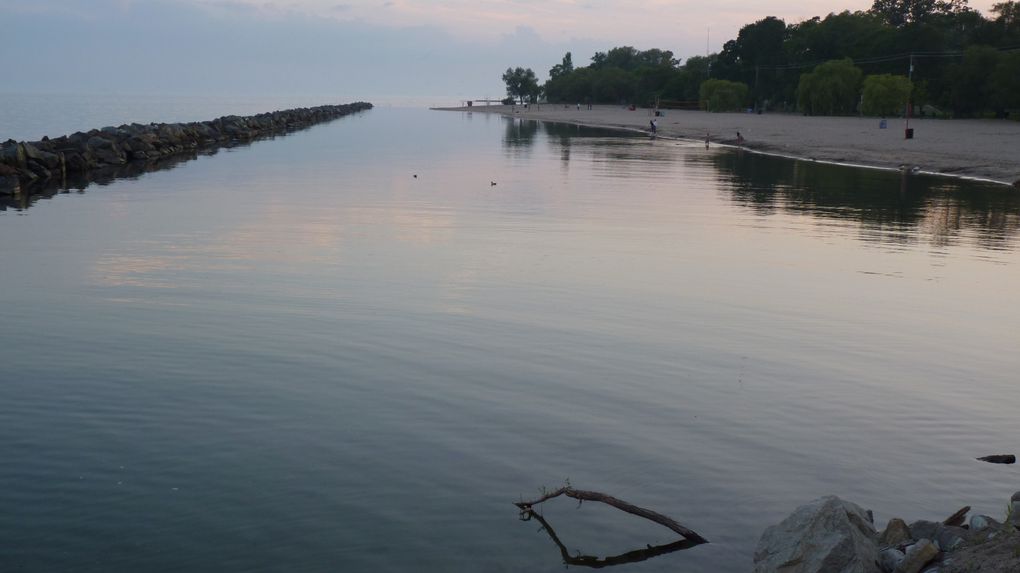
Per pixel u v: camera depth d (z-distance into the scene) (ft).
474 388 35.29
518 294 51.34
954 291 54.65
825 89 440.86
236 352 39.58
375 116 471.21
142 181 117.50
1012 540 20.38
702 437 30.81
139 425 31.17
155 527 24.20
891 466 28.73
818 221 86.02
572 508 25.64
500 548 23.49
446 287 52.85
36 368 37.14
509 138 253.03
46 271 56.80
